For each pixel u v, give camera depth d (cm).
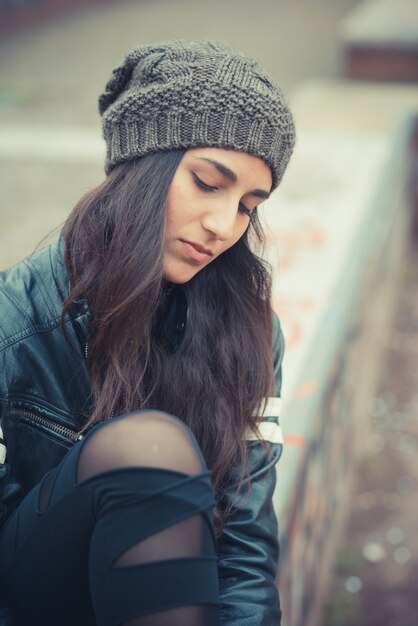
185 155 127
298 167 462
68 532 116
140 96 128
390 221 500
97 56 1022
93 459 117
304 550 241
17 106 758
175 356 143
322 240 356
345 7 1345
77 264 132
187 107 125
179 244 130
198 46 131
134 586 107
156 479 112
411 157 636
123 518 109
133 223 126
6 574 124
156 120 127
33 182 536
